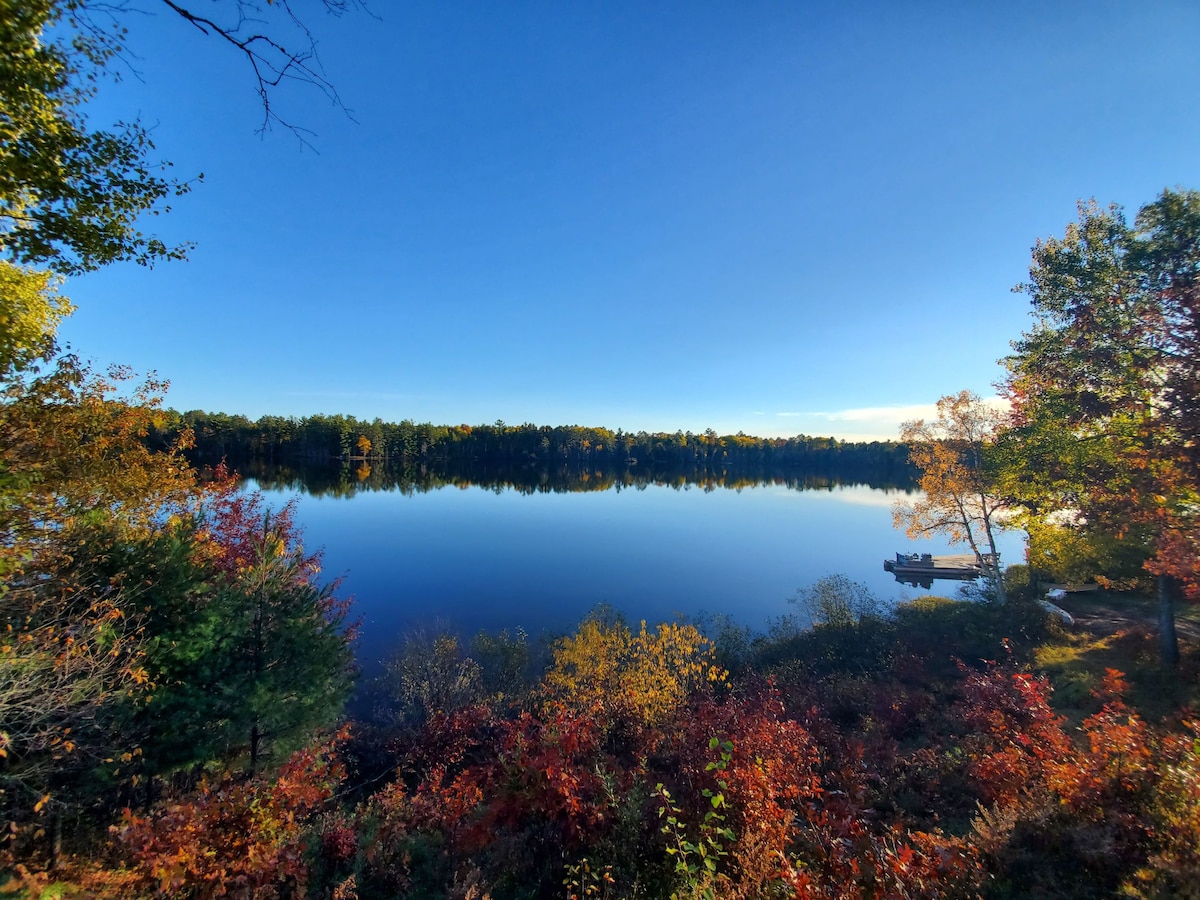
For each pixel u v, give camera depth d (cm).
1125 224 1190
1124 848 491
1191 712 925
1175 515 917
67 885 577
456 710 1532
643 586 3172
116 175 595
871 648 1880
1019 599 2031
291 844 629
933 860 503
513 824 700
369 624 2438
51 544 849
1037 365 1376
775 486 10812
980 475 2042
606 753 976
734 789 602
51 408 1027
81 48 517
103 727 731
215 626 898
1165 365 948
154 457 1291
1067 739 741
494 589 3056
